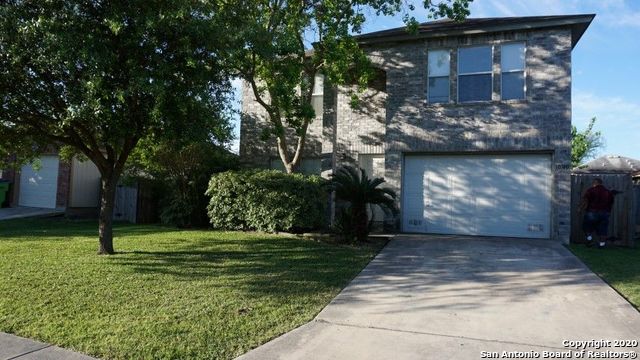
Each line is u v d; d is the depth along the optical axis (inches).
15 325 215.6
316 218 544.4
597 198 474.3
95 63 285.4
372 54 589.0
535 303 261.9
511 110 530.6
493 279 319.6
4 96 316.8
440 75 565.3
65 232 536.4
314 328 220.2
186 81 331.9
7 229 564.4
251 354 188.9
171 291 273.7
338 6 530.6
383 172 613.0
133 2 308.3
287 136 697.6
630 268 354.6
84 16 301.6
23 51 288.2
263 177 545.0
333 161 625.3
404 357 187.0
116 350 188.9
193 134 336.5
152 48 313.4
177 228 600.4
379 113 609.9
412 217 574.2
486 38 543.8
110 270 322.0
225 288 283.6
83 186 770.8
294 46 477.7
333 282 305.7
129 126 329.4
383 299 270.2
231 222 565.9
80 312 233.6
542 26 516.7
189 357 184.2
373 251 425.7
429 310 249.3
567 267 358.3
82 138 400.5
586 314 242.2
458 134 550.3
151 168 631.2
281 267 348.2
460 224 555.2
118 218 722.2
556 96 515.8
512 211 536.1
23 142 396.2
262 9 522.0
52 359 182.7
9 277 297.1
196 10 343.9
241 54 396.8
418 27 542.3
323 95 654.5
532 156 531.5
